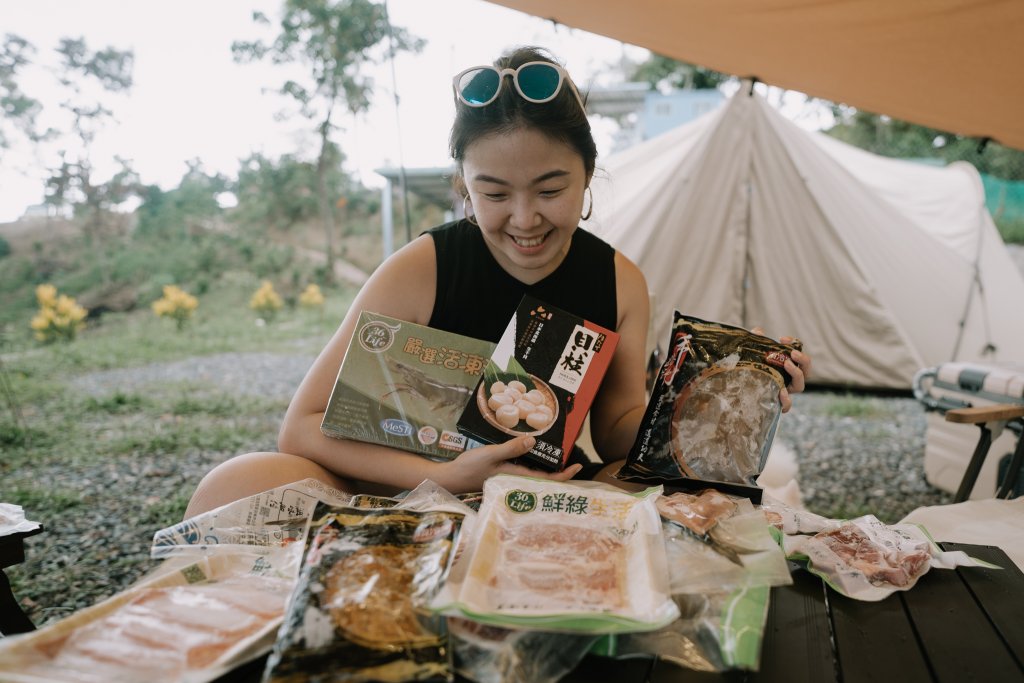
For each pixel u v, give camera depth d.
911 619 0.85
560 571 0.79
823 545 0.96
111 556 2.61
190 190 12.60
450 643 0.70
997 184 11.84
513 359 1.11
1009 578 0.95
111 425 4.62
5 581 1.15
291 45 12.21
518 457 1.08
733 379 1.15
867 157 6.42
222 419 4.86
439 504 0.96
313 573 0.75
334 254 13.25
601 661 0.74
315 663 0.65
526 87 0.96
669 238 5.45
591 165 1.10
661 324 5.49
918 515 1.68
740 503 0.99
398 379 1.14
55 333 7.88
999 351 5.44
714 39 3.13
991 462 2.88
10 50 9.75
